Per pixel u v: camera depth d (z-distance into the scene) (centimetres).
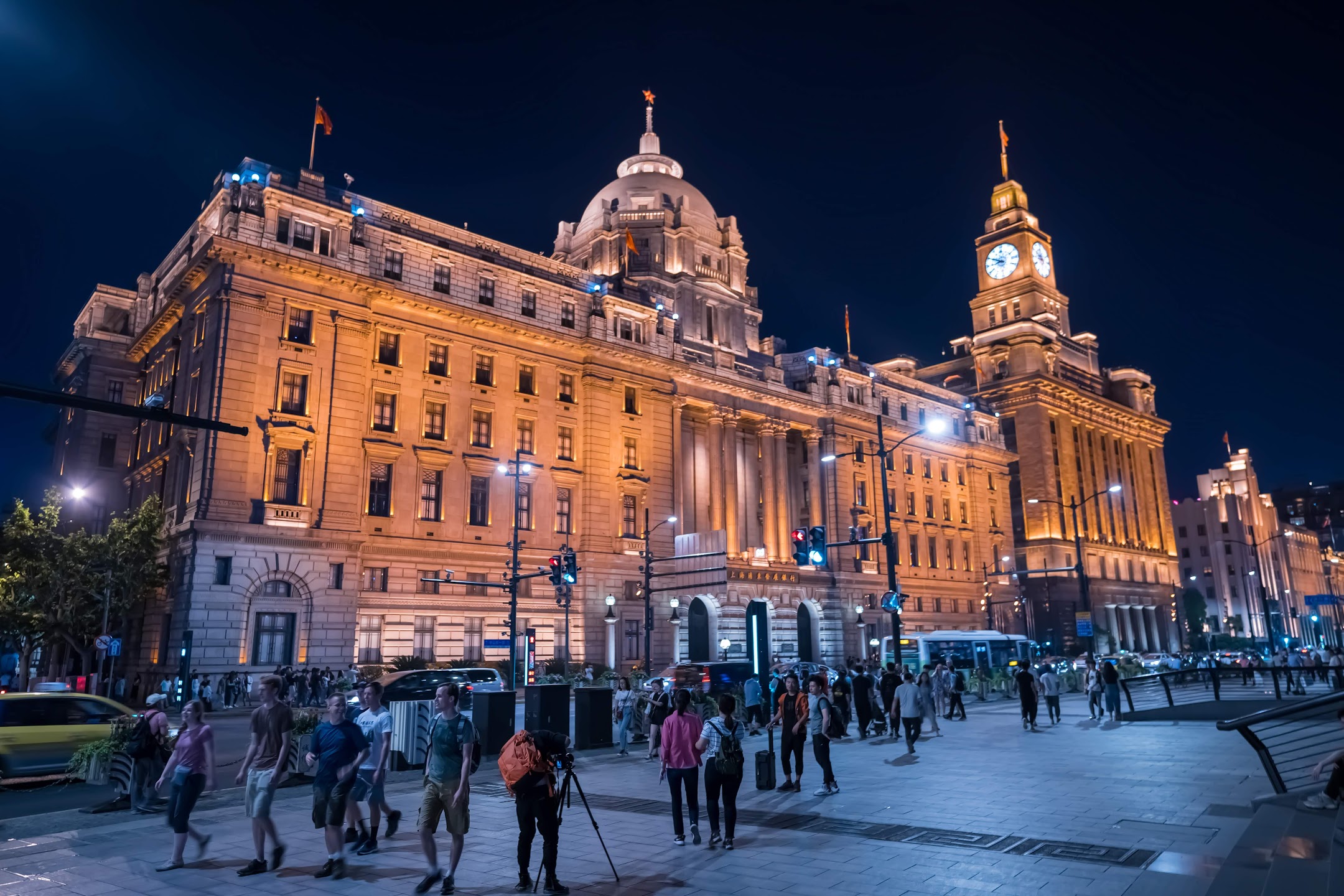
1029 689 2895
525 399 5784
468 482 5419
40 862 1186
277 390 4700
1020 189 12481
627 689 2541
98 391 6025
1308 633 16225
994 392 10981
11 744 1891
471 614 5241
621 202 8306
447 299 5428
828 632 7294
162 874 1120
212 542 4322
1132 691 4759
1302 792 1426
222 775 2139
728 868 1109
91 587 4244
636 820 1447
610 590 5866
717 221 8581
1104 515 11431
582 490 5934
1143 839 1202
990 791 1623
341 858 1098
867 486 8150
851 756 2248
